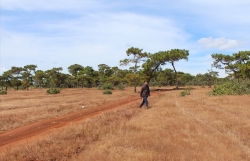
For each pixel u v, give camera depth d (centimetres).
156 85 7012
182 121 968
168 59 4522
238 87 2409
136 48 4272
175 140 690
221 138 716
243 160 550
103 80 7744
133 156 552
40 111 1361
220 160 541
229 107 1370
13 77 7400
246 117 1067
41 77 7456
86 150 605
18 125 1008
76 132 751
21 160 539
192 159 545
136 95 3069
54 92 3784
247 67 4069
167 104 1608
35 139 734
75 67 9481
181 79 7088
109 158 539
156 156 551
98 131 772
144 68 4534
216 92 2439
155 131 791
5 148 675
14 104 1902
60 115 1280
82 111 1438
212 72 5759
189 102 1720
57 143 650
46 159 546
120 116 1097
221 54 4731
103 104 1866
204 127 854
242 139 714
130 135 740
